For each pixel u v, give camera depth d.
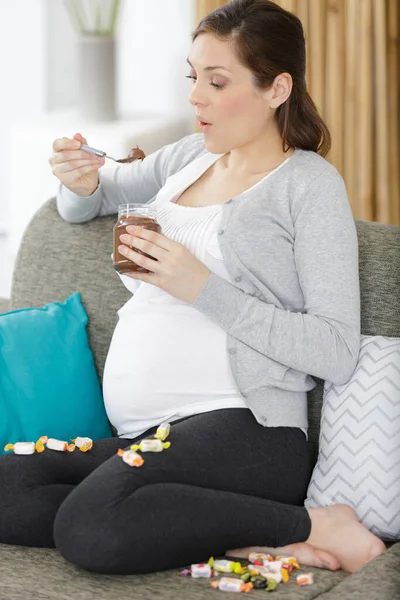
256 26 2.25
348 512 2.07
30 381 2.41
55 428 2.42
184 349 2.25
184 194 2.48
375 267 2.38
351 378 2.23
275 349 2.17
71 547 1.90
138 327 2.32
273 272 2.27
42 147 4.59
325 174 2.27
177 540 1.92
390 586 1.76
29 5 5.24
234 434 2.13
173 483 1.98
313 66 4.11
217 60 2.25
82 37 4.81
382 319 2.35
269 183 2.30
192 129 5.17
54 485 2.11
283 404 2.21
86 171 2.57
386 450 2.14
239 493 2.07
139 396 2.26
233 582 1.87
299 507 2.05
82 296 2.65
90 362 2.55
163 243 2.19
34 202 4.66
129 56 5.21
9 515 2.06
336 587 1.80
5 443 2.34
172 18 5.07
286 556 2.02
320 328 2.16
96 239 2.70
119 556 1.88
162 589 1.88
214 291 2.19
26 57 5.32
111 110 4.89
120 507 1.90
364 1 4.05
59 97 5.38
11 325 2.47
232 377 2.23
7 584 1.89
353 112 4.18
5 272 5.30
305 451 2.23
